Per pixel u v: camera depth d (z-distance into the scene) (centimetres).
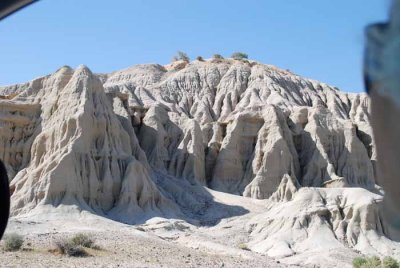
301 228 5759
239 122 8931
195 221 6538
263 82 11431
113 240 4816
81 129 6662
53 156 6425
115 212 6362
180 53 13700
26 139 7088
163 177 7831
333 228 5784
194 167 8219
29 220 5462
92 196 6372
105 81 12644
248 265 4319
